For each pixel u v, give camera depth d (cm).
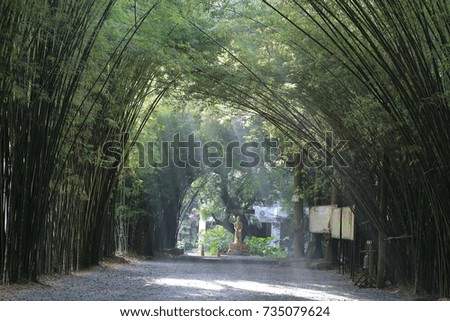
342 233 1706
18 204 1182
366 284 1461
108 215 2073
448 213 1135
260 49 1580
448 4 984
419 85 1091
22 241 1199
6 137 1144
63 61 1159
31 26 1060
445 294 1173
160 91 1853
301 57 1481
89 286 1305
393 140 1313
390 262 1451
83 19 1159
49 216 1409
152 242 2855
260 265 2338
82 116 1402
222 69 1585
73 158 1516
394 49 1114
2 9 960
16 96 1087
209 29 1580
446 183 1123
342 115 1498
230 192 3681
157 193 2798
